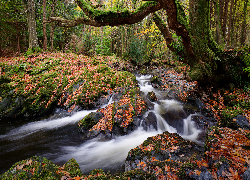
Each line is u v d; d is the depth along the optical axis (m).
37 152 4.65
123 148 4.67
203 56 6.32
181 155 3.57
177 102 7.15
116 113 5.59
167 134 4.38
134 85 8.08
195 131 5.51
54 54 11.55
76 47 16.67
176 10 5.05
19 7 13.12
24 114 6.95
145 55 17.80
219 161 2.64
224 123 4.91
